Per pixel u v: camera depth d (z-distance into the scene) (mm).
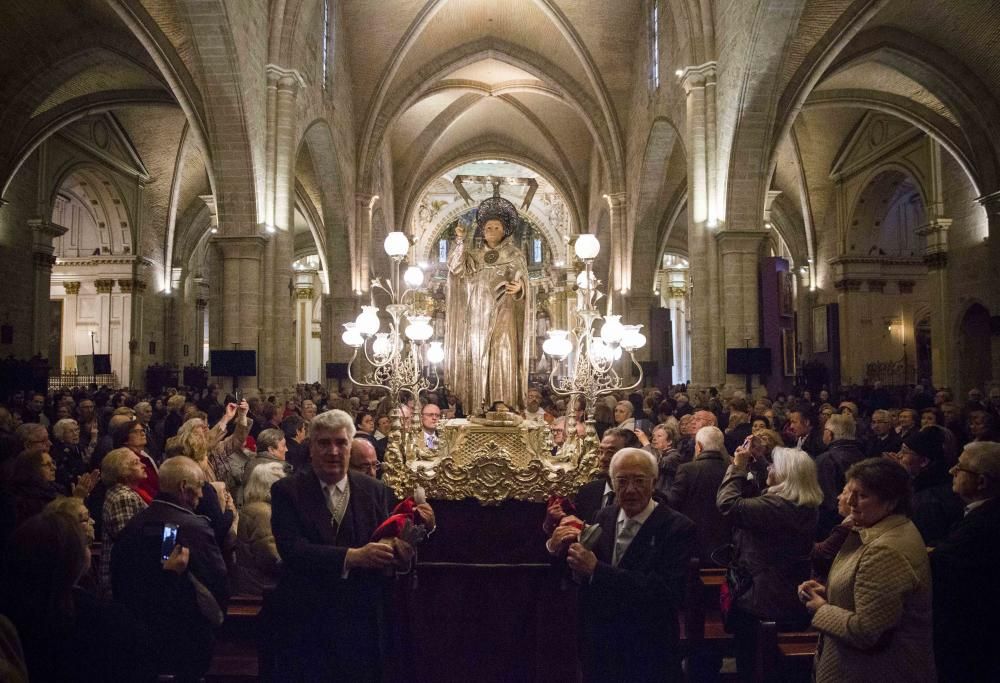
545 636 4941
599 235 34531
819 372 24844
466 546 5105
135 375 27781
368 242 27281
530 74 28516
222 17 14430
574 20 25078
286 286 17172
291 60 17453
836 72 19266
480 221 7398
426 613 4988
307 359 46938
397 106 27719
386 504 4145
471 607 5016
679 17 18078
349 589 3836
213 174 16188
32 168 23031
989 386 20438
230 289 16281
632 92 26078
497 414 5461
